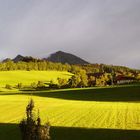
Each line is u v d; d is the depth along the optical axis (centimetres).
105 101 9288
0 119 4662
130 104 7662
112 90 13312
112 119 4325
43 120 4356
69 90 14475
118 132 3234
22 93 13712
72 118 4538
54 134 3189
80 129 3478
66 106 6869
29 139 1379
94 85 18950
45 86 19425
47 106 6869
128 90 12988
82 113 5241
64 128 3566
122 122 4000
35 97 10619
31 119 1401
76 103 8038
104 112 5359
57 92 13675
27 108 1430
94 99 10362
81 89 14675
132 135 3045
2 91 16462
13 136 3120
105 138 2927
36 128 1382
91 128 3531
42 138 1376
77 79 18350
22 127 1394
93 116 4750
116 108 6244
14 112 5638
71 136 3075
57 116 4844
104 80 19425
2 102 7956
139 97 10681
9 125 3947
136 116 4659
